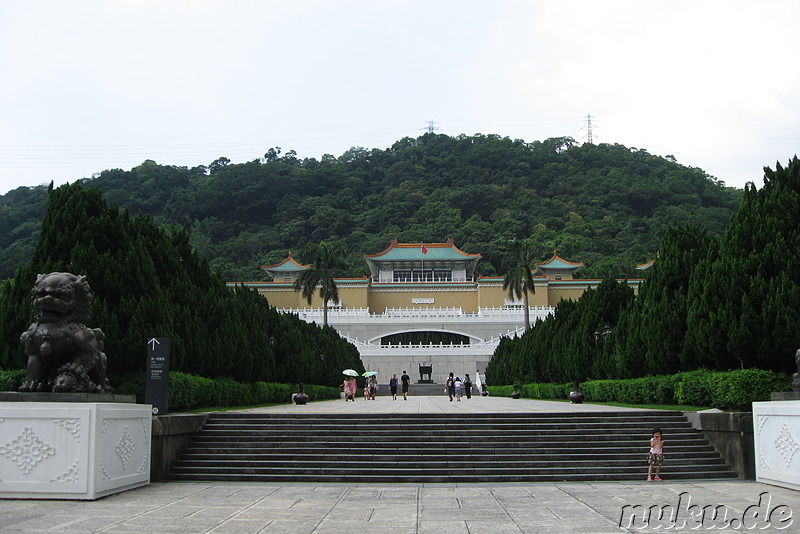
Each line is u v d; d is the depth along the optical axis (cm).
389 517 1228
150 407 1659
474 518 1217
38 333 1403
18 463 1364
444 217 16200
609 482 1694
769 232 2178
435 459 1809
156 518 1195
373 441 1920
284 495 1489
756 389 1997
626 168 19450
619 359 3056
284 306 9394
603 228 15412
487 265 13425
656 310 2681
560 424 2017
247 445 1898
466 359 7556
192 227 16550
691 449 1884
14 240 14625
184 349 2331
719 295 2255
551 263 10188
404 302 9638
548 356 4362
